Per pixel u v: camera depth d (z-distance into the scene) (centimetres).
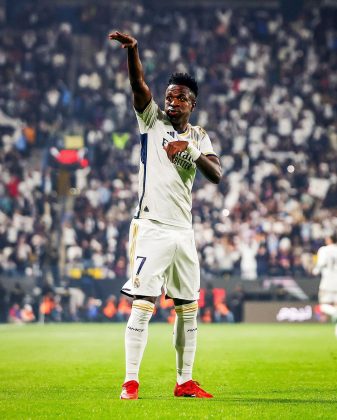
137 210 1033
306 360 1677
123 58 5397
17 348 2033
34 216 4219
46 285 3725
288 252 4072
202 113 5034
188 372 1040
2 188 4412
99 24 5653
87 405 889
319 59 5538
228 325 3438
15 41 5388
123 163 4728
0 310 3697
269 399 993
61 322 3722
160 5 5869
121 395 985
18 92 5116
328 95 5347
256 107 5125
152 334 2673
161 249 1010
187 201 1037
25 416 811
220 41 5588
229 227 4231
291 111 5125
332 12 5744
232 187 4550
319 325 3431
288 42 5641
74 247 4022
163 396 1035
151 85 5275
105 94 5156
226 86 5316
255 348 2031
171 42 5578
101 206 4381
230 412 848
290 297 3728
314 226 4241
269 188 4544
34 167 4697
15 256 3984
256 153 4844
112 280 3775
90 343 2225
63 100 5103
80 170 4409
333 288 2773
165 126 1038
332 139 5081
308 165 4800
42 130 4888
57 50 5366
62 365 1549
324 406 905
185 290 1033
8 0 5675
